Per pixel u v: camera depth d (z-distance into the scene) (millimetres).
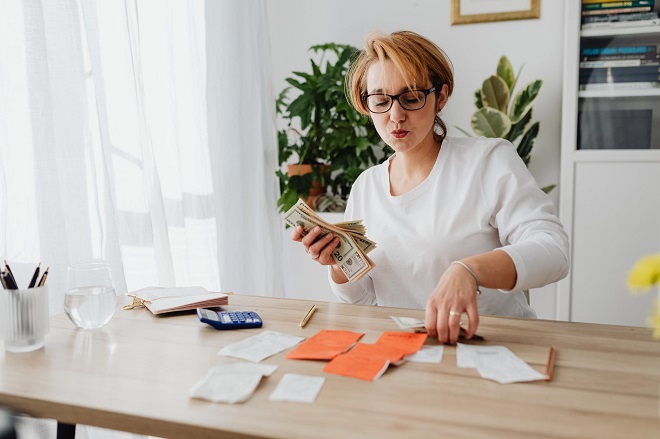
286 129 3178
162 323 1150
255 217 2740
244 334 1072
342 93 2748
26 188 1466
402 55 1298
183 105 2264
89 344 1021
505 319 1156
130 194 1823
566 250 1194
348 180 2811
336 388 807
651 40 2402
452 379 837
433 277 1440
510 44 2822
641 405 740
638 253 2434
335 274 1494
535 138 2744
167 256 1971
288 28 3129
